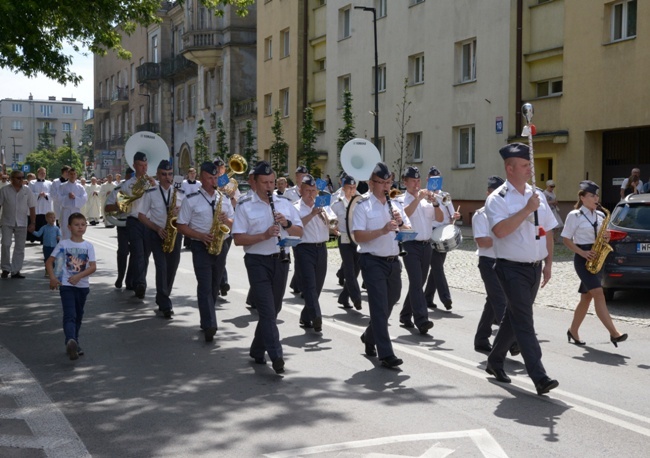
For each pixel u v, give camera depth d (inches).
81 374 301.7
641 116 856.3
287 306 477.7
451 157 1157.7
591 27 914.1
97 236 1054.4
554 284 566.3
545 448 215.9
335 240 1002.1
